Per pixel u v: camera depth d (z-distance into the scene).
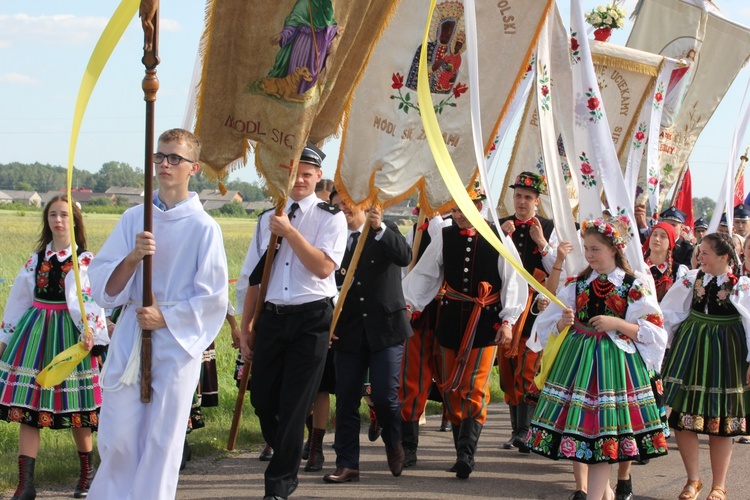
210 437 8.12
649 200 10.16
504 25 7.48
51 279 6.40
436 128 5.21
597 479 6.08
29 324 6.38
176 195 5.32
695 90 11.87
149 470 5.06
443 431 9.27
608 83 9.69
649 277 6.34
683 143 11.79
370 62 7.34
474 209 5.17
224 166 6.06
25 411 6.23
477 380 7.39
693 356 7.01
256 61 5.96
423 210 7.48
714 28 11.85
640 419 6.12
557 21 8.10
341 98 6.58
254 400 6.45
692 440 7.00
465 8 5.42
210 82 5.95
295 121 5.96
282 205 6.04
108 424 5.11
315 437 7.56
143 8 4.71
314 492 6.86
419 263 7.78
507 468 7.79
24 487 6.14
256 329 6.38
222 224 64.12
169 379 5.09
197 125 6.01
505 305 7.39
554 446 6.19
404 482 7.22
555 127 9.40
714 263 7.05
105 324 6.41
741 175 13.42
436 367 7.79
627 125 9.83
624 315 6.18
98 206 80.75
